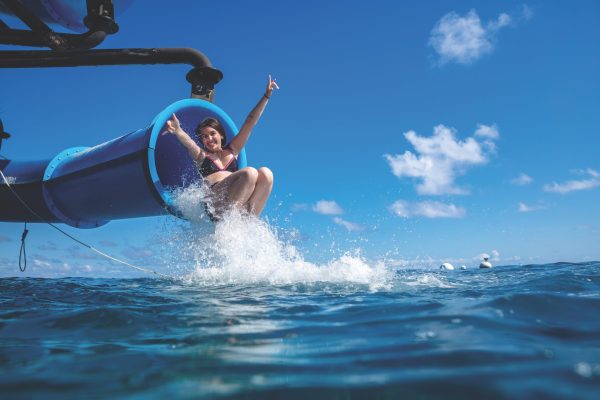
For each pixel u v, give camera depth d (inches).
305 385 38.2
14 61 232.4
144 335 63.1
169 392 37.3
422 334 57.3
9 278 182.7
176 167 201.5
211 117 188.1
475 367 41.2
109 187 182.5
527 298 79.0
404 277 134.8
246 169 158.4
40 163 223.5
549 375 37.7
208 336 60.9
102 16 233.3
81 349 55.1
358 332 60.6
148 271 170.2
